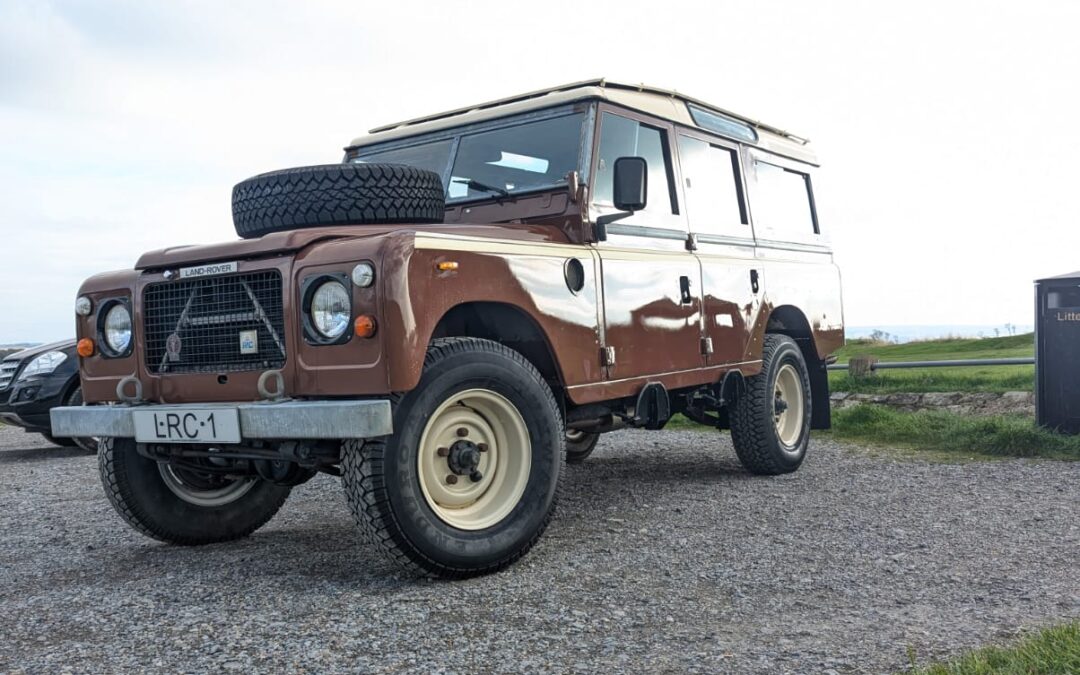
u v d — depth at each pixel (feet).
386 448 12.06
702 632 10.43
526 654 9.79
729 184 20.90
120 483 15.20
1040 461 22.30
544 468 13.78
